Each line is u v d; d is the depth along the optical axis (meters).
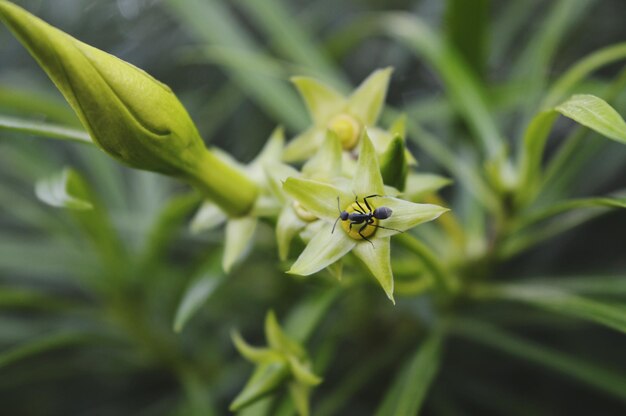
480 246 0.24
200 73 0.35
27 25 0.15
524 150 0.22
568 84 0.23
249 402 0.19
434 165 0.30
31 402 0.32
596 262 0.30
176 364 0.28
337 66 0.33
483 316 0.27
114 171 0.32
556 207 0.21
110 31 0.35
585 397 0.28
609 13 0.32
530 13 0.34
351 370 0.28
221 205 0.19
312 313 0.21
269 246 0.22
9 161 0.30
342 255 0.17
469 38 0.26
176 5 0.29
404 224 0.17
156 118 0.17
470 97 0.25
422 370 0.21
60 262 0.28
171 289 0.29
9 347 0.30
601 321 0.19
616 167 0.28
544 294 0.22
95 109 0.16
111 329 0.27
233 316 0.30
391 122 0.27
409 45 0.33
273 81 0.28
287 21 0.29
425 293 0.22
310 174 0.18
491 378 0.29
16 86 0.32
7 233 0.33
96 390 0.32
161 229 0.25
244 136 0.33
